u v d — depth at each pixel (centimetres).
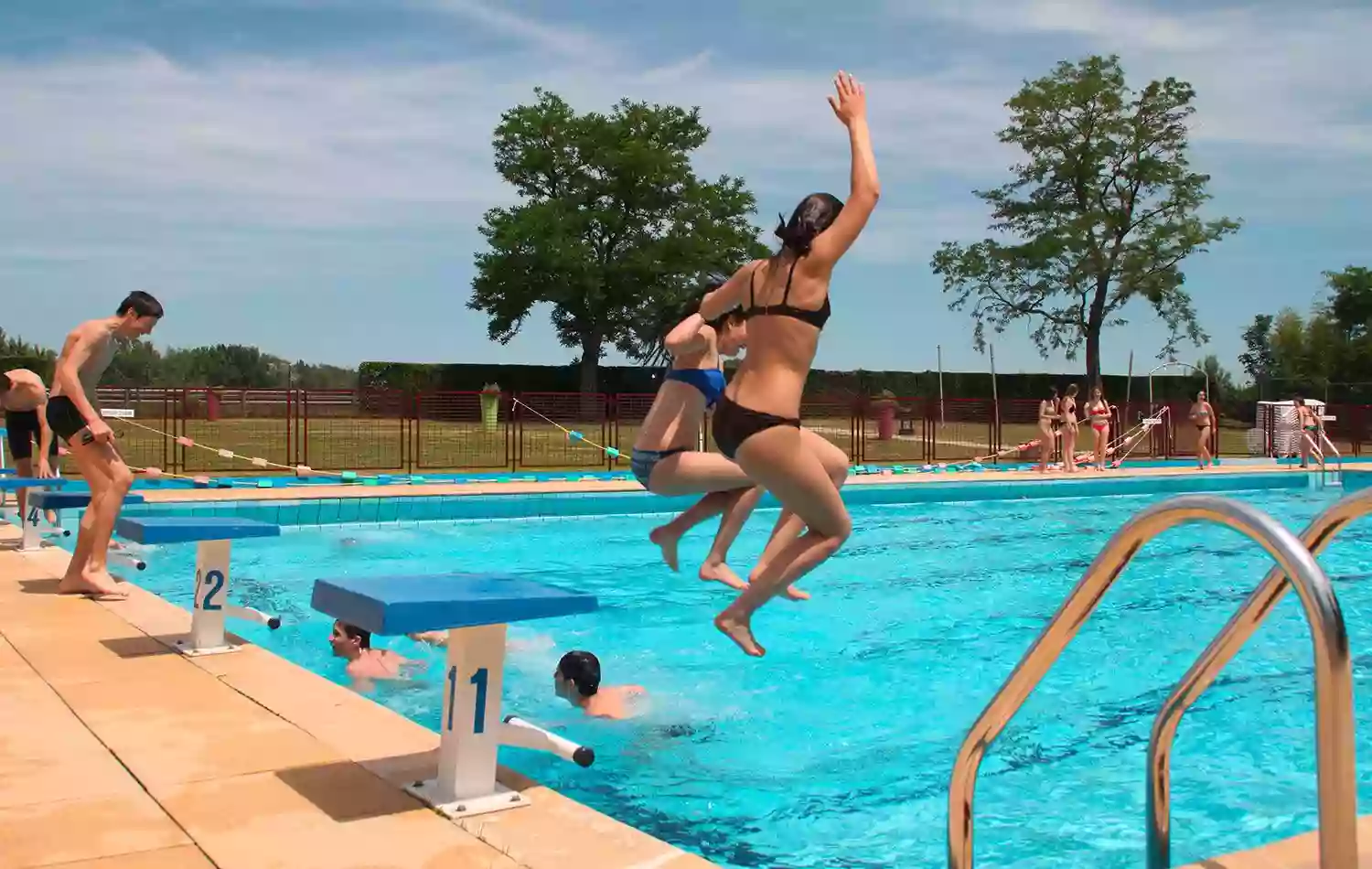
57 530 1162
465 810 369
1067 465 2209
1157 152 5103
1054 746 569
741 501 497
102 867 320
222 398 2292
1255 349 6700
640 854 337
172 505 1326
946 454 2681
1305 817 471
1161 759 293
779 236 398
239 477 1841
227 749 434
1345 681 203
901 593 1019
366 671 699
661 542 510
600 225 5316
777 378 393
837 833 450
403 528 1422
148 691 521
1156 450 2753
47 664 571
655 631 841
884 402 2766
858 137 402
